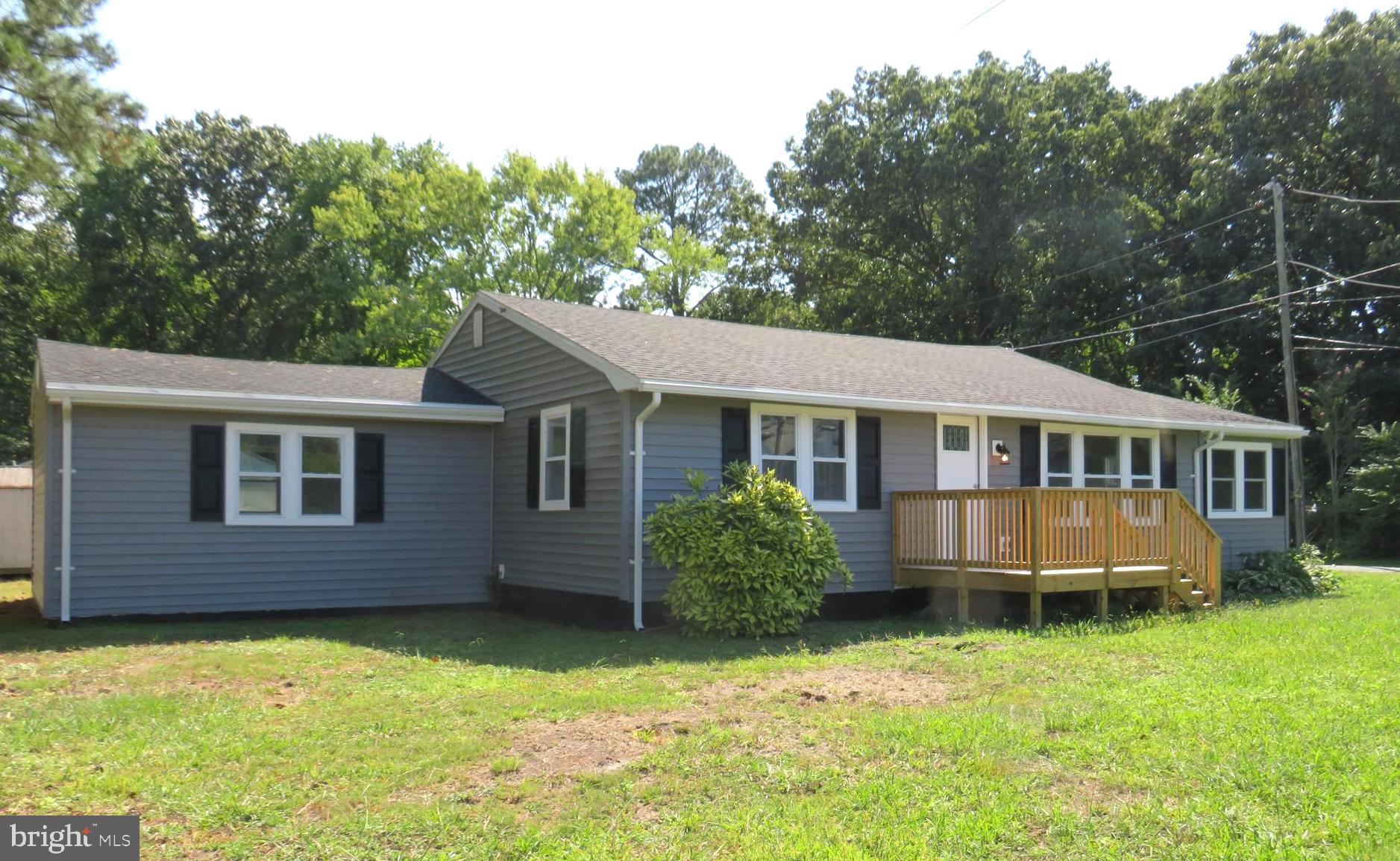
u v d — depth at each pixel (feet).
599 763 21.15
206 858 16.47
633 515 41.52
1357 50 98.68
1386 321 100.99
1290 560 59.52
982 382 56.44
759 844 16.74
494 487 51.96
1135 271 109.40
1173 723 23.52
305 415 47.19
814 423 46.78
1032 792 19.10
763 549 39.78
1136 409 58.18
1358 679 28.43
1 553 70.54
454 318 115.03
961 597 44.75
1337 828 16.97
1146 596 47.73
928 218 126.62
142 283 122.62
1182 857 16.10
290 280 125.08
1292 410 88.17
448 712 25.52
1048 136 116.78
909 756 21.34
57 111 50.21
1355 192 103.04
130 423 43.45
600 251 123.03
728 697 27.25
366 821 17.87
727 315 145.38
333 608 47.57
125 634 39.50
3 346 119.65
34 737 22.88
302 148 130.00
